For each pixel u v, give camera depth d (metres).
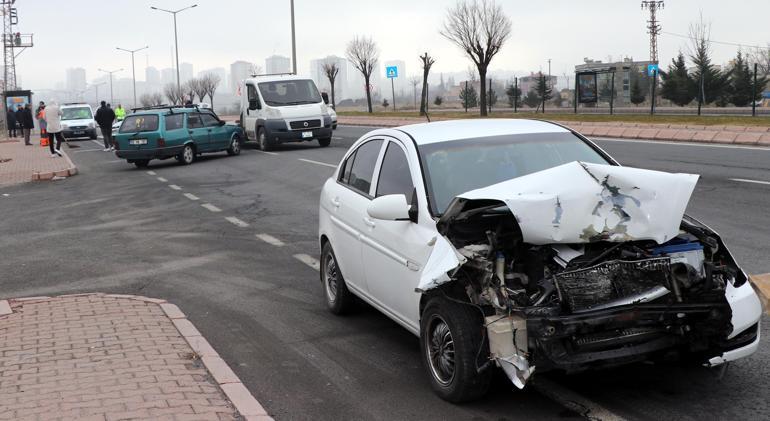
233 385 5.31
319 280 8.79
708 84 51.12
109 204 16.27
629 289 4.47
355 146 7.17
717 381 5.18
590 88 38.84
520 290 4.63
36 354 6.02
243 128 29.19
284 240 11.27
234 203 15.45
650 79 58.16
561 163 5.90
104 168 25.50
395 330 6.79
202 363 5.78
